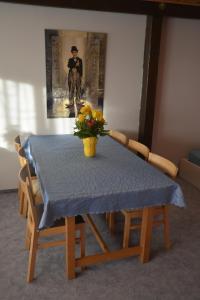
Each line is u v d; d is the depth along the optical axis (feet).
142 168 7.50
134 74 11.74
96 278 6.73
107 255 6.90
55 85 10.71
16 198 10.69
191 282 6.70
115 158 8.28
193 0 10.89
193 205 10.57
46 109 10.91
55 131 11.30
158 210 7.53
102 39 10.81
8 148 10.87
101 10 10.23
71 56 10.58
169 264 7.28
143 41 11.46
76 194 5.86
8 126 10.67
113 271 6.97
